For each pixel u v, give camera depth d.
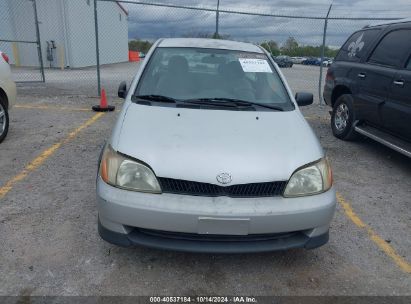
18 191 3.80
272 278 2.68
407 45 4.88
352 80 5.89
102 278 2.58
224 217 2.33
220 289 2.54
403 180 4.66
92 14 22.02
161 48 3.89
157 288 2.52
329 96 6.64
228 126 2.88
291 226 2.46
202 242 2.45
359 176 4.73
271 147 2.66
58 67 19.91
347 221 3.55
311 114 8.49
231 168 2.43
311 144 2.82
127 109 3.11
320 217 2.52
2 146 5.20
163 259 2.81
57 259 2.75
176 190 2.41
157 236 2.47
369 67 5.48
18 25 19.30
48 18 19.30
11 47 19.50
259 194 2.45
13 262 2.69
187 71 3.63
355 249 3.10
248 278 2.66
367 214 3.72
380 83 5.12
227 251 2.43
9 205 3.50
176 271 2.69
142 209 2.35
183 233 2.42
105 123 6.77
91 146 5.34
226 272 2.71
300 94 3.88
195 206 2.34
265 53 4.12
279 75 3.82
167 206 2.34
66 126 6.44
